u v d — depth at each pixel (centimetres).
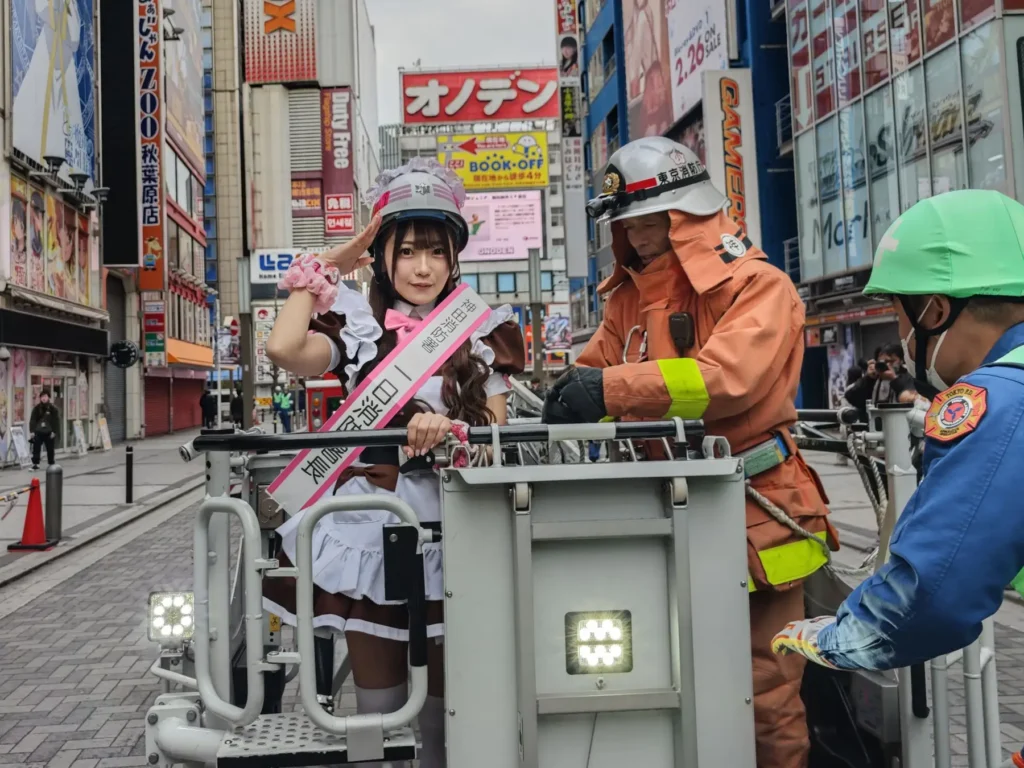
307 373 217
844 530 701
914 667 200
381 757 171
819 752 243
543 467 157
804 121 1947
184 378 3788
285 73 5422
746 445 218
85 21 2156
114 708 432
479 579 160
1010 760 145
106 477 1587
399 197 224
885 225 1641
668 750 163
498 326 226
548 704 157
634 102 2984
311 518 173
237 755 170
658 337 232
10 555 820
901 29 1555
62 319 2077
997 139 1322
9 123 1716
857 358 1988
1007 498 124
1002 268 140
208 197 5441
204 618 187
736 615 165
